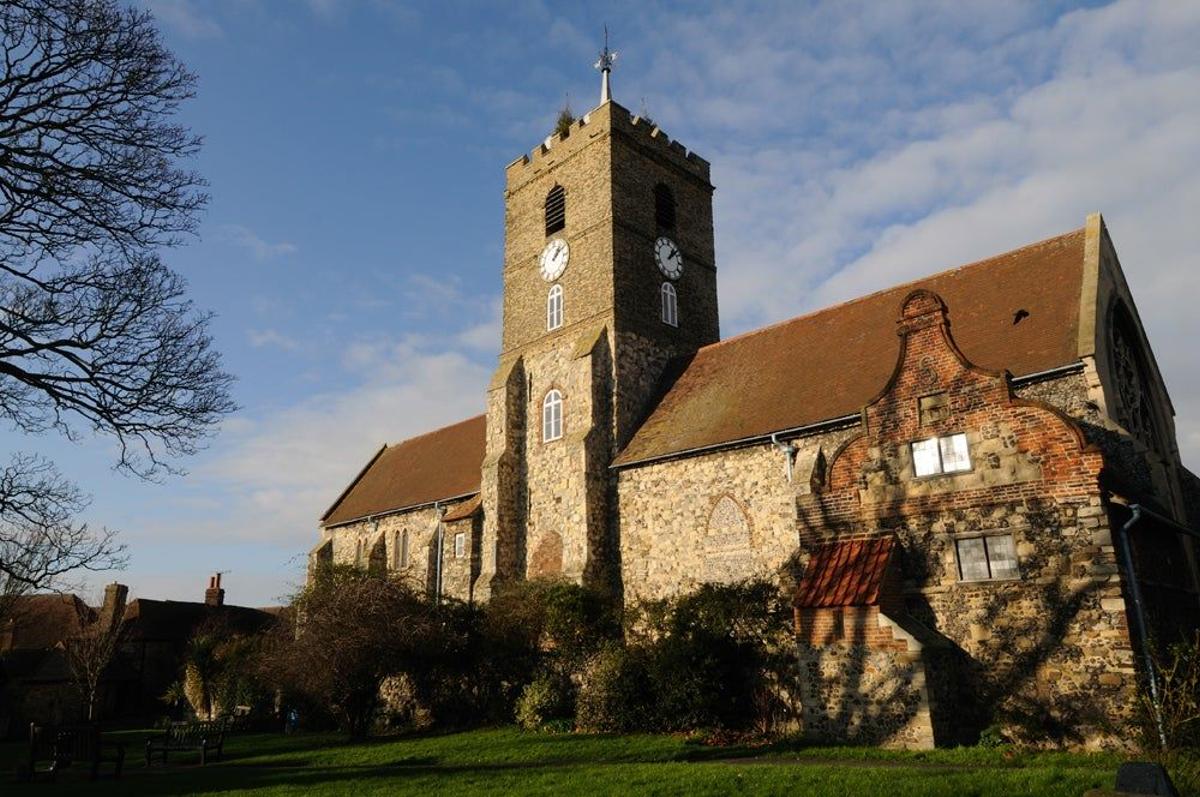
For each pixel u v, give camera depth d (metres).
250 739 30.27
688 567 27.75
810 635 19.64
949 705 17.81
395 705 31.84
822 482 21.41
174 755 26.33
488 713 28.16
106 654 47.66
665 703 22.06
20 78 11.96
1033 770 13.10
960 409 19.36
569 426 33.41
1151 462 21.11
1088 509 17.22
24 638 56.81
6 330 12.24
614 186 35.88
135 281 13.22
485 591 32.94
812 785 12.80
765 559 25.38
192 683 43.66
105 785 19.16
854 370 26.23
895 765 15.06
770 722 21.55
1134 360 25.03
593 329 34.50
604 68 38.28
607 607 27.44
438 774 17.08
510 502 34.66
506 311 39.44
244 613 63.53
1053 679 17.05
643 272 36.12
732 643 22.78
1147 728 15.16
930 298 20.33
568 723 24.56
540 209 39.03
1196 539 22.88
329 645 26.02
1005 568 18.22
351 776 17.75
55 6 11.86
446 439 46.72
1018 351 21.97
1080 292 22.47
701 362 33.84
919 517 19.55
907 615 19.19
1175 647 15.14
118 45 12.48
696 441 28.38
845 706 18.69
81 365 12.88
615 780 14.47
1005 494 18.33
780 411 26.67
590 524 30.36
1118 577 16.62
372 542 44.16
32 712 46.62
